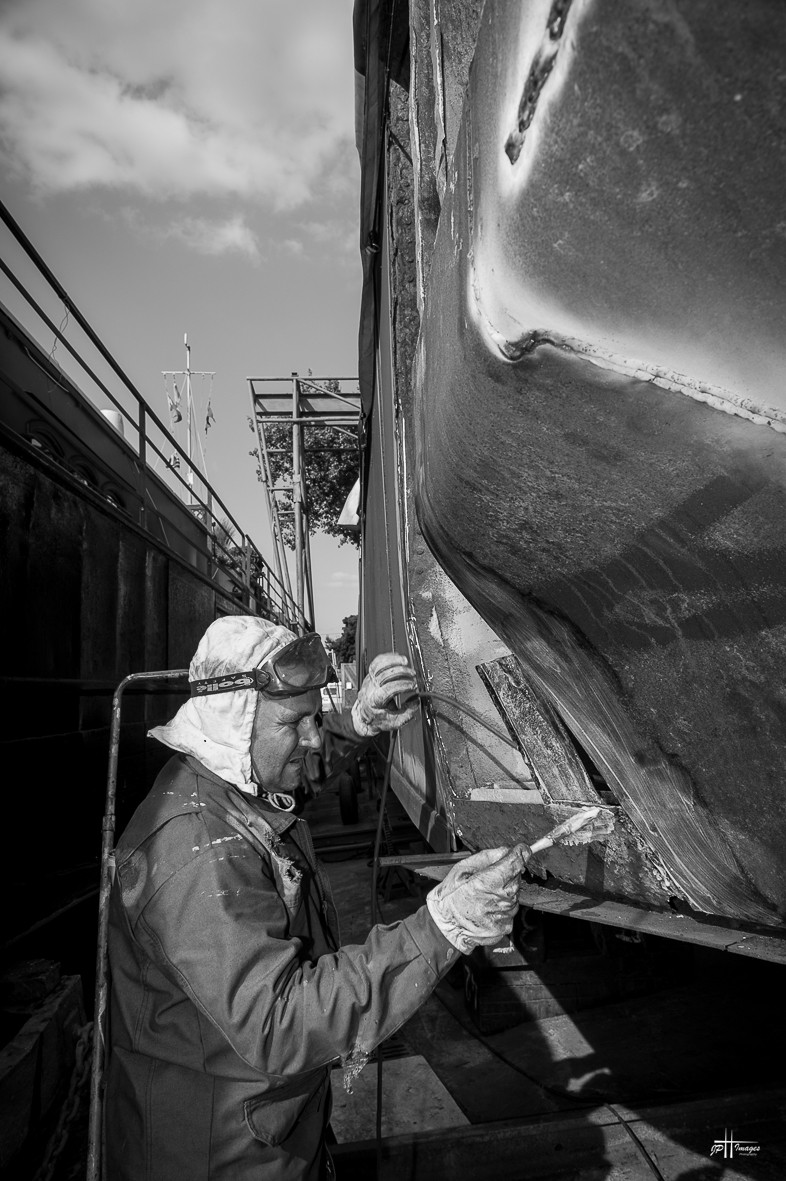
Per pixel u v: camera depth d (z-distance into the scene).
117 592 6.50
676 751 1.27
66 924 4.82
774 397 0.73
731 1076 3.13
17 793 4.28
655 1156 2.50
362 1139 2.82
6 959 3.87
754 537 0.87
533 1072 3.25
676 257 0.67
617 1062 3.28
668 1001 3.82
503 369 0.86
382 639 4.06
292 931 1.56
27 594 4.64
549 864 1.99
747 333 0.70
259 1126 1.40
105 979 1.42
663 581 1.04
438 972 1.38
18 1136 2.64
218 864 1.40
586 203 0.66
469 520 1.26
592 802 1.79
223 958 1.31
